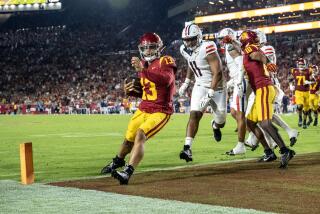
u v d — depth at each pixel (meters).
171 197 6.06
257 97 8.60
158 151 12.21
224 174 7.86
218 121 9.94
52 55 67.88
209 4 65.75
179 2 75.69
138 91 7.79
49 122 28.98
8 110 51.81
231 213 5.14
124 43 71.62
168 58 7.53
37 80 60.91
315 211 5.24
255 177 7.50
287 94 39.34
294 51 52.69
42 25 80.31
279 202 5.68
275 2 59.62
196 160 10.23
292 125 21.47
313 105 20.59
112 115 42.03
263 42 10.54
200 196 6.09
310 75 19.92
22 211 5.40
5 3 56.69
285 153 8.34
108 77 58.47
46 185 7.12
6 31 81.69
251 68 8.68
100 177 7.84
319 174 7.68
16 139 16.84
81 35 74.94
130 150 8.16
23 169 7.26
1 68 64.56
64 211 5.36
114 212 5.26
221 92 9.67
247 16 61.50
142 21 77.31
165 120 7.55
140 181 7.35
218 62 9.18
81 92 55.78
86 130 21.27
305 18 60.22
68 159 10.89
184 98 44.38
